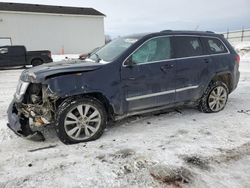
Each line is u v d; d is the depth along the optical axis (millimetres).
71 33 32625
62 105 3664
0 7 28609
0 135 4160
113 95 3951
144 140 3898
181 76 4613
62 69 3691
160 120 4812
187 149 3562
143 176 2912
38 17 30094
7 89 8555
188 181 2811
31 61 16156
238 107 5645
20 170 3064
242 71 11812
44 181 2832
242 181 2793
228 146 3648
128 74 4059
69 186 2736
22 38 29547
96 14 34000
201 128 4367
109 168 3086
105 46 4969
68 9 33750
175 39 4676
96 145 3744
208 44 5129
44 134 4176
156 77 4320
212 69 5023
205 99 5098
